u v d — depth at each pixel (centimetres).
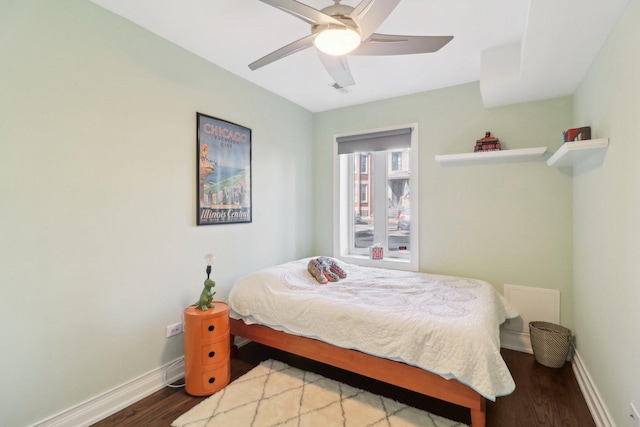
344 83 217
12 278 151
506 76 225
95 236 182
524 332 269
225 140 263
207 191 248
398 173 351
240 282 256
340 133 363
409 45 165
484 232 286
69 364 171
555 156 216
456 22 194
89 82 178
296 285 248
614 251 159
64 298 169
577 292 236
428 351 167
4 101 148
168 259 221
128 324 198
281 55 173
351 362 195
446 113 302
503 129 277
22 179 154
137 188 202
